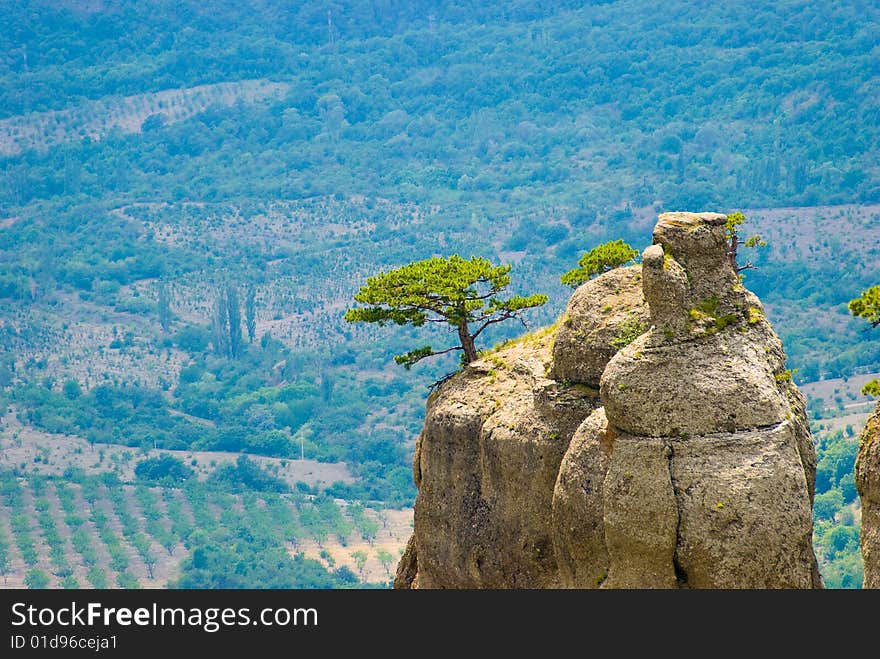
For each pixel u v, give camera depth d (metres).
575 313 55.19
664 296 45.91
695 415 44.75
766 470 43.72
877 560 41.66
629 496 45.00
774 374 46.66
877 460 41.66
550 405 54.81
